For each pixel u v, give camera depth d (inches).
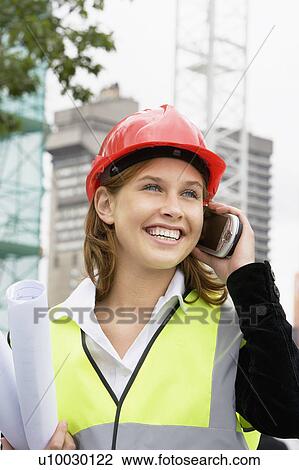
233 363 76.2
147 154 74.1
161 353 75.8
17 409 71.4
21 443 73.6
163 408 74.0
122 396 74.4
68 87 205.0
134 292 78.1
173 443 73.2
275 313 73.0
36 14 211.6
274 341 71.7
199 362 75.7
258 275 74.5
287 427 71.3
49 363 68.0
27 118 318.3
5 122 264.5
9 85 228.1
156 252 73.9
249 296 74.0
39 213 376.8
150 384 74.7
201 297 79.4
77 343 78.0
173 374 75.2
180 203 74.7
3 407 71.2
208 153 75.7
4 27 212.1
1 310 246.1
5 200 372.2
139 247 74.3
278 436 72.7
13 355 67.1
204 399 74.4
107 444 73.2
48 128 339.9
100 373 76.1
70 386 76.0
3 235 369.4
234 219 77.7
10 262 371.2
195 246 80.4
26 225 372.8
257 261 76.1
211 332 77.5
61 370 76.9
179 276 78.2
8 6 211.5
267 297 74.0
